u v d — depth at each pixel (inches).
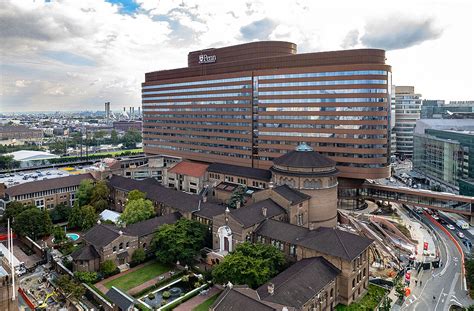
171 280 3213.6
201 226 3722.9
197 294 2957.7
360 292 2940.5
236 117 6358.3
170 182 6638.8
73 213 4520.2
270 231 3358.8
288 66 5713.6
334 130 5285.4
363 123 5113.2
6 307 2196.1
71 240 4094.5
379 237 4057.6
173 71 7770.7
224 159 6683.1
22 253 3976.4
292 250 3152.1
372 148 5123.0
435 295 2925.7
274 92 5743.1
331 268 2748.5
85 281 3134.8
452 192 6422.2
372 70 5029.5
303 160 4308.6
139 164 7175.2
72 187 5526.6
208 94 6850.4
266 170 5383.9
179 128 7623.0
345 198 5457.7
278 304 2149.4
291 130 5625.0
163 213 4517.7
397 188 5221.5
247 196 4852.4
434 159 7273.6
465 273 3193.9
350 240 2898.6
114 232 3484.3
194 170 6269.7
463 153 6097.4
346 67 5137.8
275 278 2655.0
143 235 3681.1
